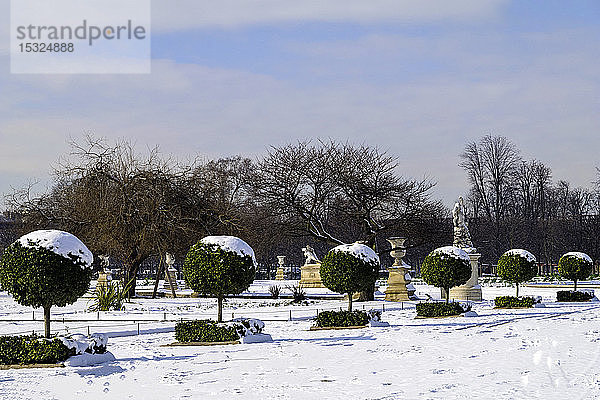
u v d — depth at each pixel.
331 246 75.69
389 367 15.86
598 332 21.42
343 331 24.78
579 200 87.75
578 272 43.22
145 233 38.69
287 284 61.47
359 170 42.19
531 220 82.06
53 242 17.55
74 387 14.09
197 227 40.84
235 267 21.92
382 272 73.25
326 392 12.97
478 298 39.38
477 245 77.38
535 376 13.82
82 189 39.53
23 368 16.47
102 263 42.88
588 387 12.52
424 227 42.38
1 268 17.69
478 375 14.22
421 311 29.77
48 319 17.95
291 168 41.62
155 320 29.12
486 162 83.19
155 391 13.52
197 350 19.80
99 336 17.95
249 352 19.17
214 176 45.69
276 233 41.91
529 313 30.94
